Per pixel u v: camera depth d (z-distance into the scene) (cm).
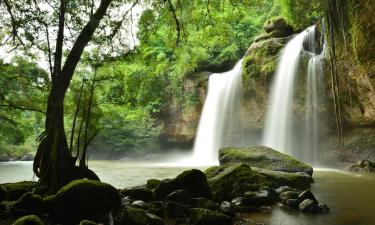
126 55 1322
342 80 1912
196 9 1769
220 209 754
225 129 2828
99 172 1897
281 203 853
